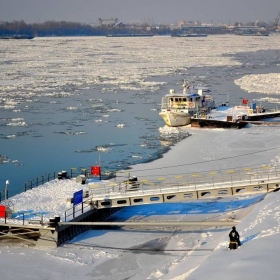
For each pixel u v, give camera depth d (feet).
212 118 497.46
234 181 273.13
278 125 497.46
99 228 255.70
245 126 493.77
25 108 598.34
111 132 477.77
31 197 269.03
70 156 398.01
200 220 259.39
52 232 229.04
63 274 204.23
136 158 386.93
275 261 186.60
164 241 235.40
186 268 199.52
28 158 393.29
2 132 479.41
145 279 197.26
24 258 217.15
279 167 343.05
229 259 192.85
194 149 408.87
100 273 204.95
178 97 506.89
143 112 572.92
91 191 269.85
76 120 531.50
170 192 263.90
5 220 233.55
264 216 237.66
